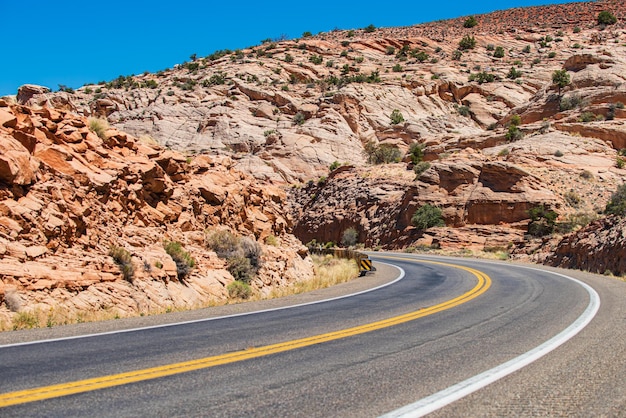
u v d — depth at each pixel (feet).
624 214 83.15
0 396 16.90
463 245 147.74
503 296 47.09
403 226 173.58
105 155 51.06
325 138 291.99
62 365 20.99
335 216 213.46
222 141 299.38
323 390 18.10
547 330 29.66
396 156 268.21
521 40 489.26
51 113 49.19
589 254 80.33
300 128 299.58
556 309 37.96
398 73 402.31
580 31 488.44
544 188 154.81
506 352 24.16
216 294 48.96
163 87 370.53
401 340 26.96
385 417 15.49
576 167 177.88
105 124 55.21
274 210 79.00
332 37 533.55
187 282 47.80
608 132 201.26
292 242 79.36
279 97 334.24
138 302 39.96
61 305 34.99
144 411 15.70
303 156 280.92
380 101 334.44
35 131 45.65
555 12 561.02
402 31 551.18
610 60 258.16
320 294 51.19
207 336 27.63
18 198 39.22
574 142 193.88
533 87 363.15
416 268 91.09
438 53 465.06
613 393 18.06
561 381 19.42
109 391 17.61
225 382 18.94
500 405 16.74
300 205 244.42
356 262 95.61
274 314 36.24
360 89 335.67
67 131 48.80
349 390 18.12
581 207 152.66
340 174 238.27
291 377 19.72
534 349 24.72
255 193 75.61
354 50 465.06
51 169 43.45
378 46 476.54
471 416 15.74
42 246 38.17
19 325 30.55
